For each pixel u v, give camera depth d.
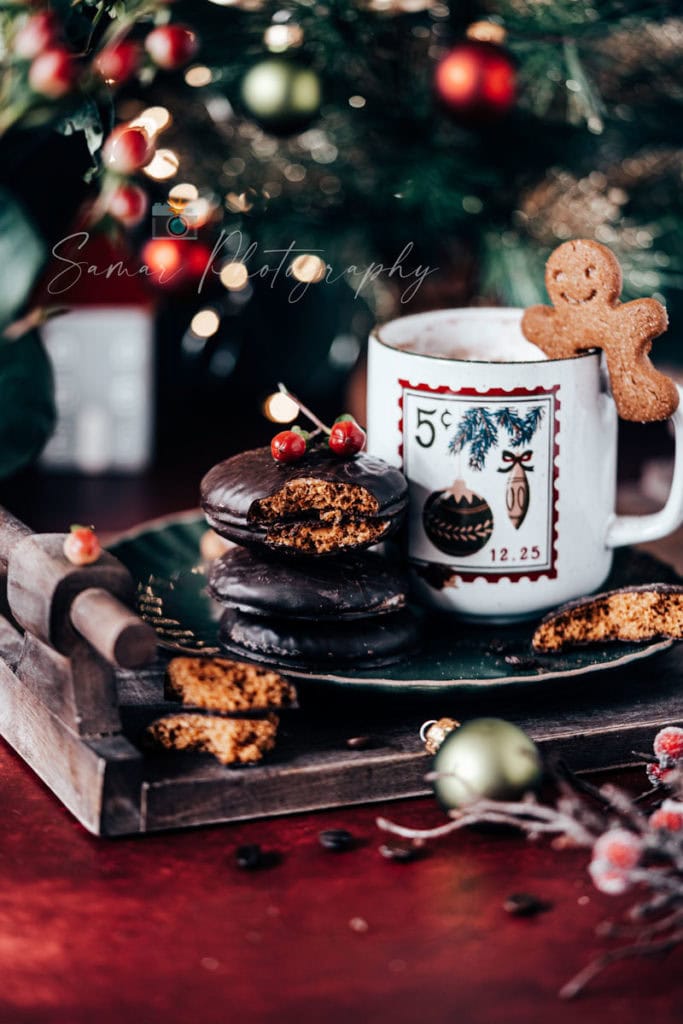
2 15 0.88
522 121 1.17
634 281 1.19
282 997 0.73
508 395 0.88
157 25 0.93
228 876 0.78
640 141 1.22
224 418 1.44
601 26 1.06
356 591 0.86
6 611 0.92
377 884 0.78
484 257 1.21
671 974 0.74
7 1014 0.72
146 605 0.92
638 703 0.87
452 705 0.86
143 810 0.80
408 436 0.90
